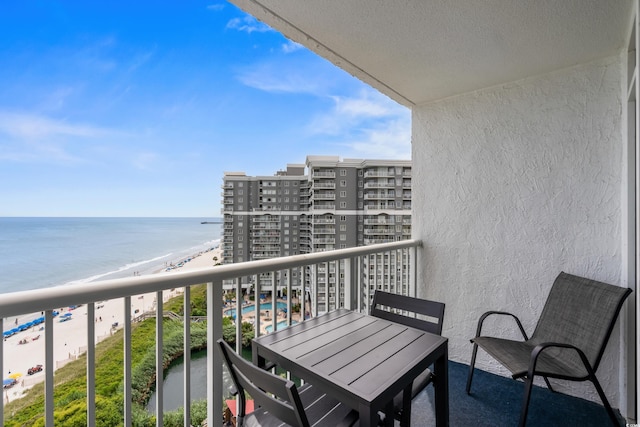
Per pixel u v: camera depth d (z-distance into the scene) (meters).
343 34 1.86
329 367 1.17
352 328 1.55
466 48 1.99
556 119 2.27
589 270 2.13
